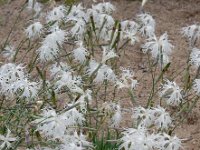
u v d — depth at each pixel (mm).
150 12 6551
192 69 5352
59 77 3527
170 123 3322
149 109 3270
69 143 2750
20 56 5375
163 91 3455
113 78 3518
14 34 5934
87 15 3951
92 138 3449
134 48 5711
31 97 3186
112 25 3984
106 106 3393
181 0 6809
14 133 3189
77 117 2949
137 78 5160
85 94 3197
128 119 4410
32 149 2951
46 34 3844
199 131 4406
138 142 2768
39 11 4477
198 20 6445
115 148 3490
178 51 5734
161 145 2936
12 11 6426
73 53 3957
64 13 3938
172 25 6289
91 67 3512
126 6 6668
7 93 3285
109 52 3443
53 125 2775
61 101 4215
